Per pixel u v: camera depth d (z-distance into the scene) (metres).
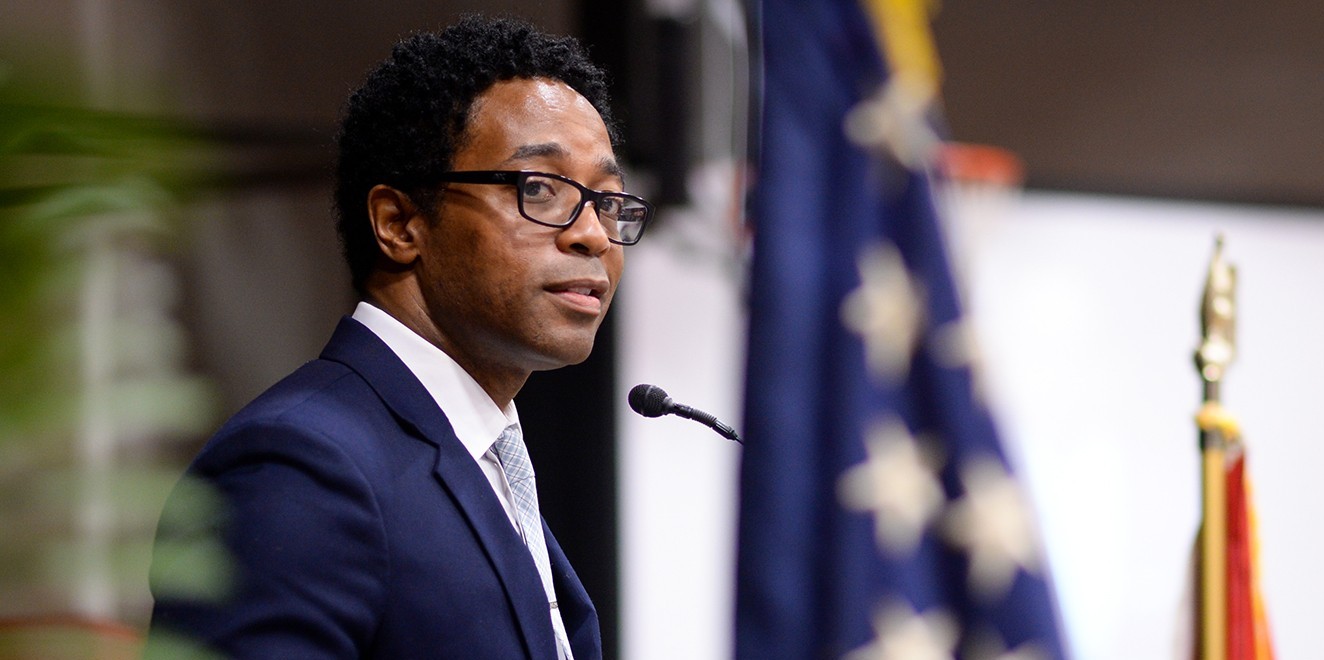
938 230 6.71
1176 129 15.88
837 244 6.62
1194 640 6.89
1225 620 6.80
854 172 6.71
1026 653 6.21
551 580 4.98
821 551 6.29
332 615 4.02
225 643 3.80
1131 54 15.78
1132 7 15.80
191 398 1.42
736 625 6.26
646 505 13.68
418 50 4.98
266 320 11.86
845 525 6.27
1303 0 16.25
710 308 13.58
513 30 5.03
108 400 1.37
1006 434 6.54
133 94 1.58
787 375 6.45
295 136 12.13
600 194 4.83
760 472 6.35
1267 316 16.11
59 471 1.34
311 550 4.03
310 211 12.24
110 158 1.55
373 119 4.97
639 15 12.88
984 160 15.16
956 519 6.36
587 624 5.14
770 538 6.28
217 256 11.56
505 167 4.78
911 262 6.65
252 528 4.01
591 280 4.78
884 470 6.35
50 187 1.51
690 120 13.00
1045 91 15.55
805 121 6.77
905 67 6.88
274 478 4.12
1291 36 16.22
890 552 6.25
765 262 6.58
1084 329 15.26
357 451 4.33
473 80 4.87
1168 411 15.43
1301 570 15.95
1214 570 6.80
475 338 4.84
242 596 3.90
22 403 1.33
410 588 4.26
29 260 1.41
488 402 4.95
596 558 13.43
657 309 13.62
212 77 11.57
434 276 4.84
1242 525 6.87
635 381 13.63
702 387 13.69
